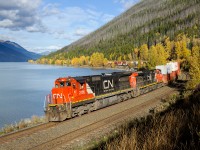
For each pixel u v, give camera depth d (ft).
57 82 79.25
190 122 28.09
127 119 67.82
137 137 27.09
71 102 76.07
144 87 127.65
